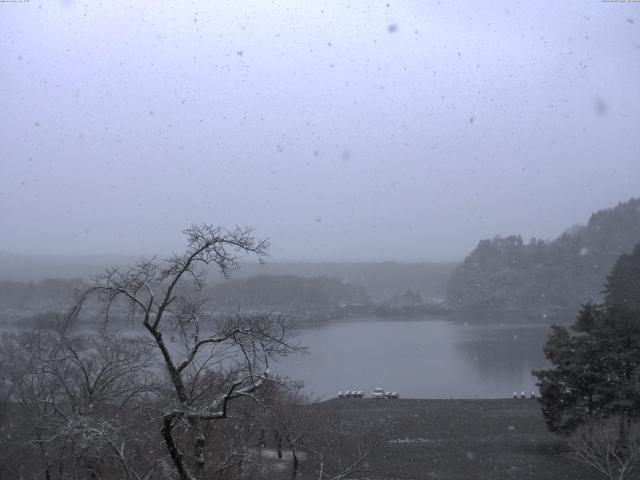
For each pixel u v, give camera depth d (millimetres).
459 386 75875
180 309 15305
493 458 33906
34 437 21328
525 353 105750
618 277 75625
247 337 14469
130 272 14539
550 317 175750
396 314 194875
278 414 20703
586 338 35156
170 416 13461
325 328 159250
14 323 93000
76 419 15336
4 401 27297
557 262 191625
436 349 112625
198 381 18625
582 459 32156
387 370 88562
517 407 48938
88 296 15430
